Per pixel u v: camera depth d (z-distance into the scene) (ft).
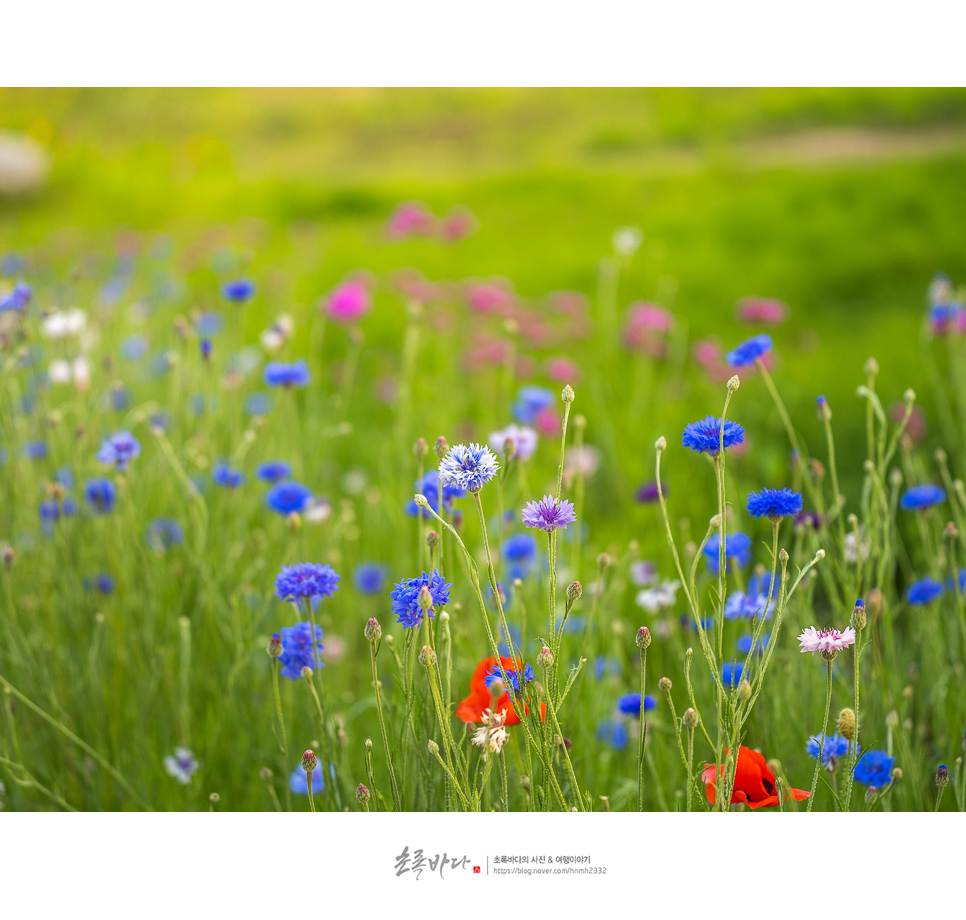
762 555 5.55
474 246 16.05
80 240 13.33
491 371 9.97
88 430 5.77
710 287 13.15
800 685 4.38
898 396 9.02
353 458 9.25
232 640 4.91
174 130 17.88
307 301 12.89
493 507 6.17
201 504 4.79
